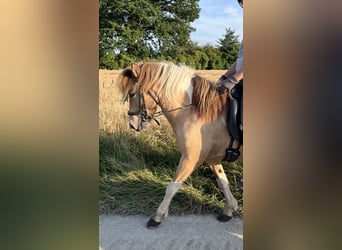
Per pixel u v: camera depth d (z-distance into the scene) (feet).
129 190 9.13
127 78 7.14
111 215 8.59
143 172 9.64
